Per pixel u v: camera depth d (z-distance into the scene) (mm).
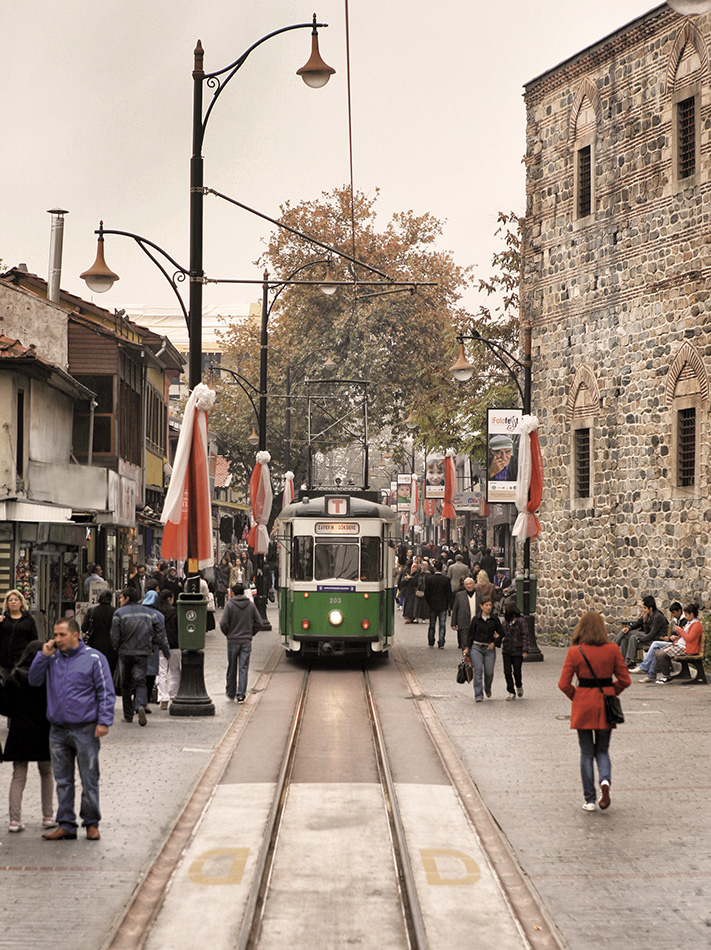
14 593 15828
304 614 27484
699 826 11977
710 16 27094
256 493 37500
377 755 16219
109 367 36594
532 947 8445
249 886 9875
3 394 27953
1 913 9094
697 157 27703
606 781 12578
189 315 19469
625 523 30297
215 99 19328
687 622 24406
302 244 64625
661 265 28969
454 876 10227
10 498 25859
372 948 8516
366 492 30219
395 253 65250
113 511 30750
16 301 35812
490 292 48781
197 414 19375
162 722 18859
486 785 14055
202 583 20078
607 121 31172
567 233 33125
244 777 14469
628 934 8664
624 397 30422
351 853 11055
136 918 9078
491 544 71062
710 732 17781
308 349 64438
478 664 21500
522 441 28906
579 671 12805
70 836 11391
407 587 43531
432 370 63562
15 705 11703
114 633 18531
